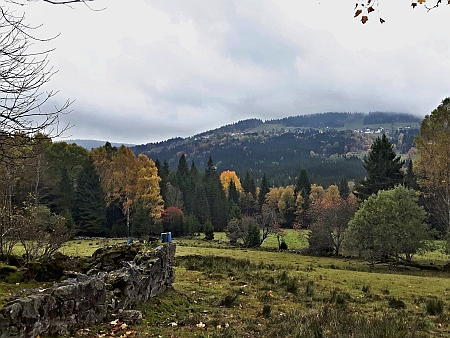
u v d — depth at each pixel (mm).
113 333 6719
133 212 52938
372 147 51281
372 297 14164
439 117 33969
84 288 6824
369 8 4895
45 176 38250
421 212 31094
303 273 20578
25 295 7066
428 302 13414
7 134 4668
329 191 92188
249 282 15656
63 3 3607
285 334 7930
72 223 39438
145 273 9680
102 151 61375
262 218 52875
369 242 31422
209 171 94750
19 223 13453
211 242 51375
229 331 7812
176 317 8867
